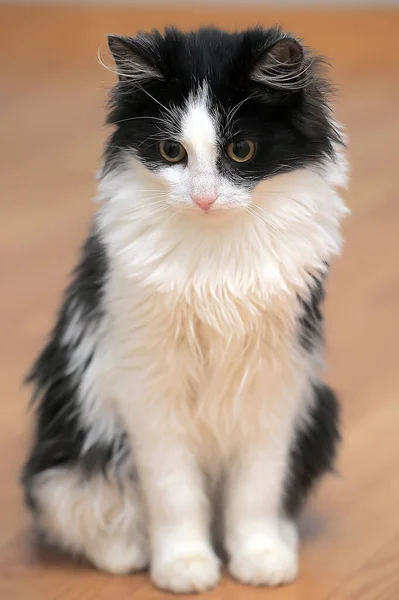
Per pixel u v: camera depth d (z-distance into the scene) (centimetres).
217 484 273
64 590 262
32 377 286
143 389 248
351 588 261
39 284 427
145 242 237
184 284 236
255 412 253
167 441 254
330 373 368
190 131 227
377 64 703
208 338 243
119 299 243
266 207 233
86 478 265
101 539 270
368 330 398
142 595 260
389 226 484
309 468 276
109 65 286
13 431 332
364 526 289
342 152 248
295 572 264
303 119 234
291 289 239
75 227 479
